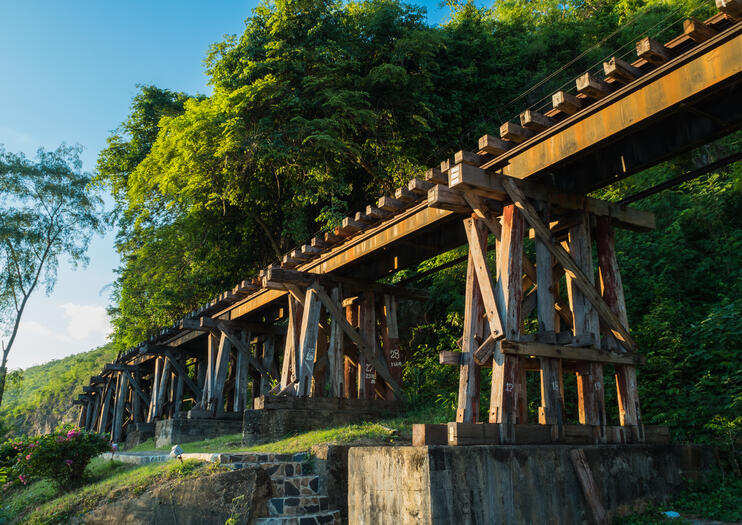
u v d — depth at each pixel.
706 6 15.70
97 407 26.22
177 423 12.41
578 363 5.94
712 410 6.84
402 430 8.03
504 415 5.28
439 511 4.27
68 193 26.42
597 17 22.72
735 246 9.50
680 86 4.61
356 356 10.80
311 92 17.16
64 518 8.09
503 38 23.08
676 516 5.16
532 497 4.78
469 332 6.09
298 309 10.45
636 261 9.84
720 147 11.94
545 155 5.69
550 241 5.91
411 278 9.91
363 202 19.33
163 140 16.94
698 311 8.88
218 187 17.30
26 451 9.62
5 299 25.59
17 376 26.31
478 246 6.17
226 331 13.04
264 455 7.11
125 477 8.34
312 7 17.62
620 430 5.84
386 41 19.06
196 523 6.75
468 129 19.77
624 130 5.01
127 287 20.84
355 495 5.24
